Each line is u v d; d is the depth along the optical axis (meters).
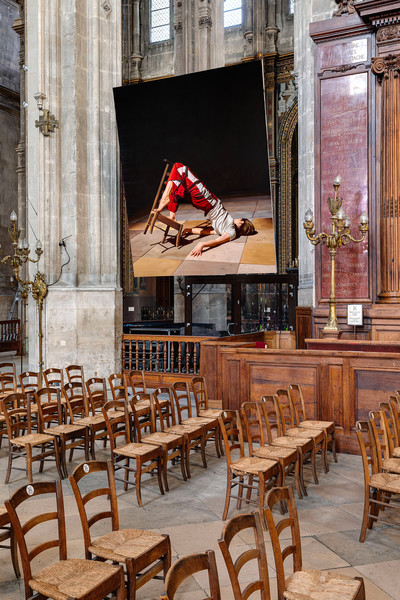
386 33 9.89
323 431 6.26
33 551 3.33
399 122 9.88
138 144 13.12
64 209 12.50
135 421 6.80
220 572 4.15
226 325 22.53
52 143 12.40
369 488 4.66
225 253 13.69
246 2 26.44
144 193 13.65
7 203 24.72
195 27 18.84
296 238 27.17
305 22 13.30
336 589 2.99
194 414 9.80
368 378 7.16
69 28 12.42
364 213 9.27
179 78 12.16
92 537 4.77
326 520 5.07
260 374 7.86
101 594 3.09
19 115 25.53
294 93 25.52
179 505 5.52
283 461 5.19
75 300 12.23
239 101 12.09
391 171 9.92
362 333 10.13
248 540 4.66
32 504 5.66
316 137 10.58
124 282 27.59
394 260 9.92
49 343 12.30
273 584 3.92
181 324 17.61
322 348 8.72
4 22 24.77
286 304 22.70
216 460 7.08
